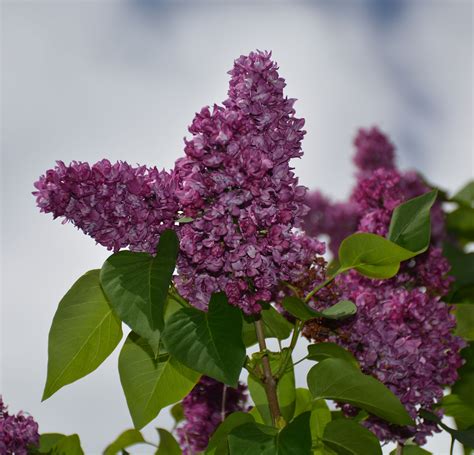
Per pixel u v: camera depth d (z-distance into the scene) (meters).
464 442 4.41
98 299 4.37
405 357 4.39
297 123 3.95
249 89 3.87
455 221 8.17
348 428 4.11
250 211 3.80
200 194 3.77
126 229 3.83
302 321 4.28
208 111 3.84
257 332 4.29
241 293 3.95
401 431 4.63
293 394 4.92
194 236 3.85
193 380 4.46
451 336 4.62
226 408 5.36
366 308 4.47
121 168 3.81
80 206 3.77
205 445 5.31
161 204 3.84
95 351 4.40
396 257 4.19
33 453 4.94
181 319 3.92
